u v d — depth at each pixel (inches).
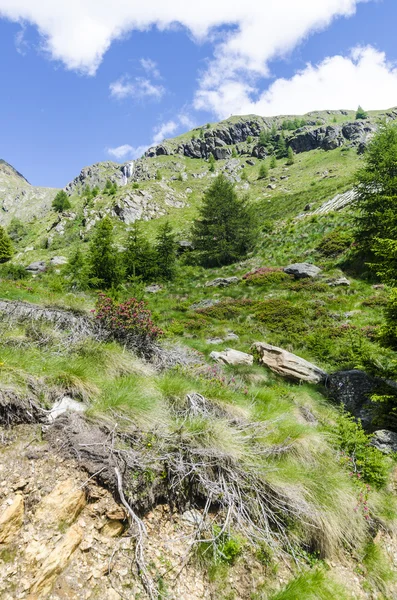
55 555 102.4
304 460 199.2
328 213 1392.7
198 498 151.0
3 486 110.7
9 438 128.6
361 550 166.6
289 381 394.9
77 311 297.9
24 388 147.1
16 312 255.4
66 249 2372.0
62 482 118.8
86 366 195.0
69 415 146.6
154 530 129.9
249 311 760.3
